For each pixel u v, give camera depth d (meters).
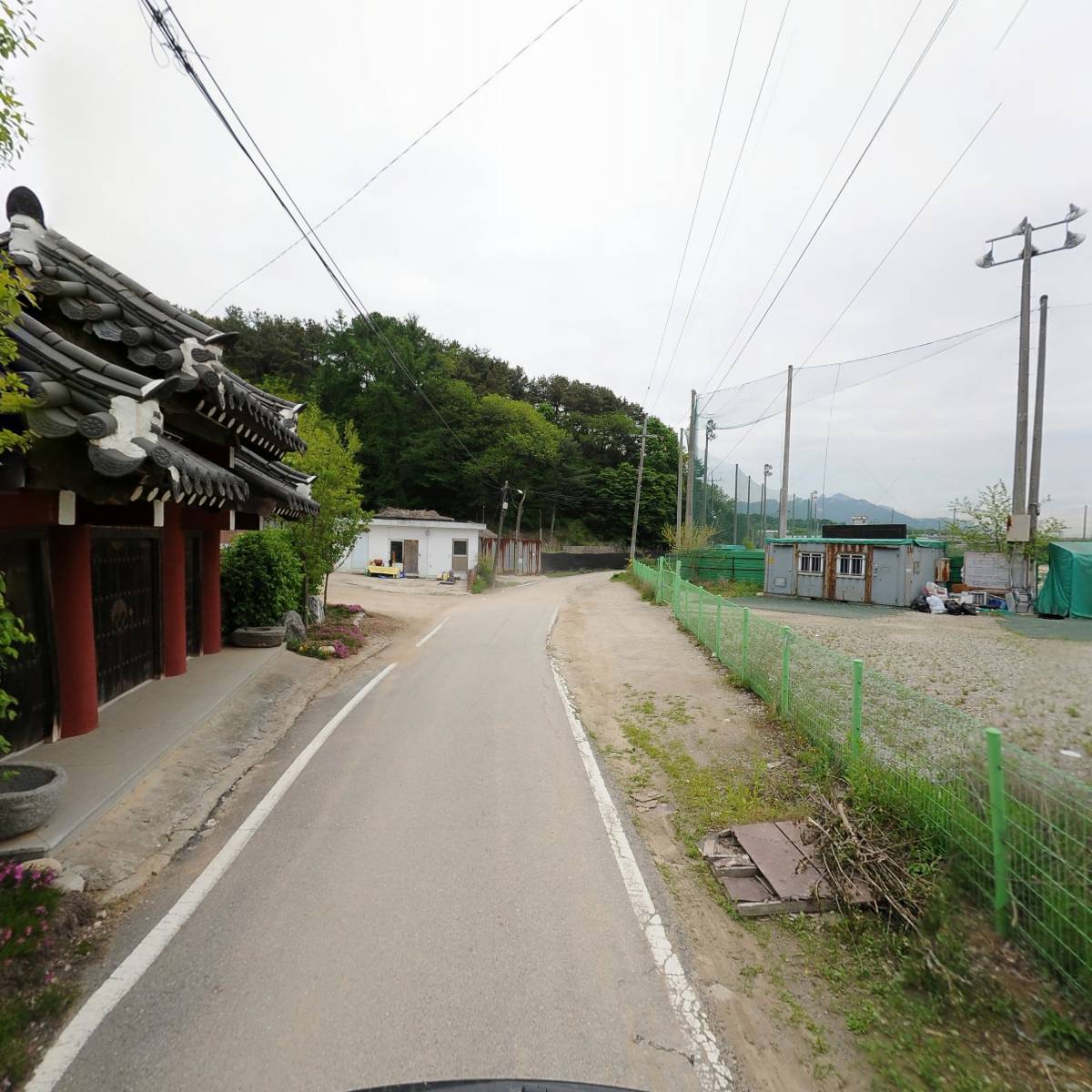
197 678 8.31
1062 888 3.11
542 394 58.59
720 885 4.14
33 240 5.69
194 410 5.77
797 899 3.88
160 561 8.23
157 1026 2.81
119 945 3.37
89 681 6.06
